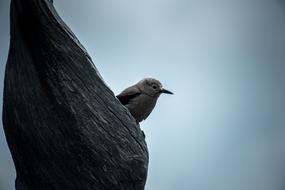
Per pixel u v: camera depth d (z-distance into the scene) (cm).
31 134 1187
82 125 1198
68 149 1198
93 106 1214
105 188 1240
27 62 1164
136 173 1266
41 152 1199
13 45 1164
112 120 1238
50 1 1176
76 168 1213
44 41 1151
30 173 1229
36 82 1171
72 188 1232
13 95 1182
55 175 1220
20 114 1183
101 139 1220
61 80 1178
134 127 1280
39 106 1177
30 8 1116
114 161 1235
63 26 1176
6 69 1198
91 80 1216
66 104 1183
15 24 1139
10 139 1219
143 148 1291
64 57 1177
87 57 1214
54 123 1184
